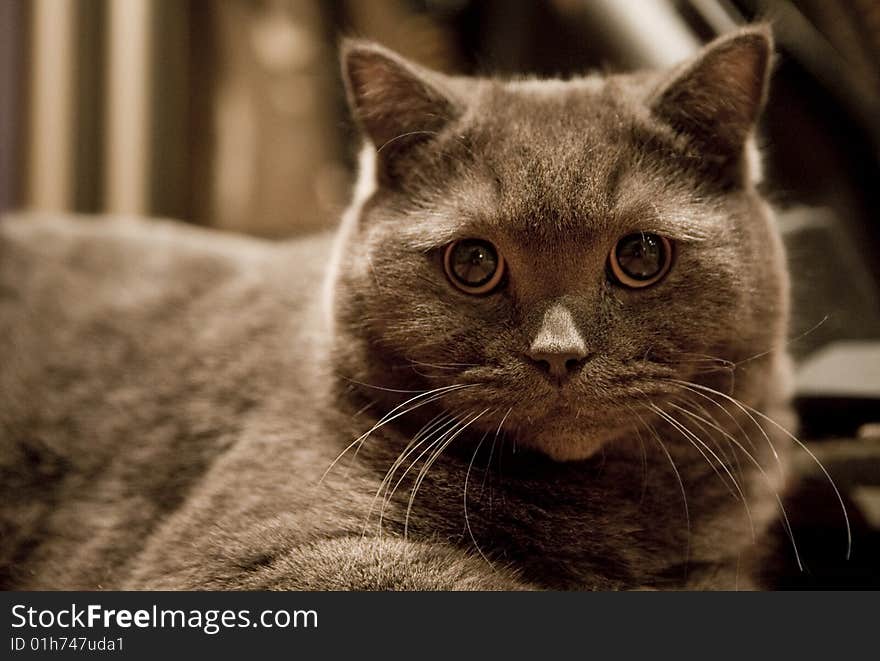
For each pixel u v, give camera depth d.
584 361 0.32
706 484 0.35
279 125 0.76
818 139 0.43
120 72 0.67
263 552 0.33
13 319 0.44
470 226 0.34
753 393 0.35
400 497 0.34
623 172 0.34
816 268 0.41
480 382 0.33
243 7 0.75
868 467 0.38
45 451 0.41
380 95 0.36
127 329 0.43
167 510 0.38
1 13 0.65
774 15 0.41
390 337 0.34
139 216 0.68
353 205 0.38
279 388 0.38
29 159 0.65
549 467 0.35
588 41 0.49
